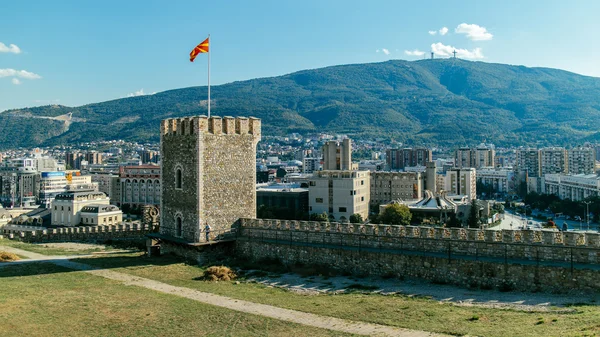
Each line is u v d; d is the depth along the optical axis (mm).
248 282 60688
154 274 63781
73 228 95625
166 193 78500
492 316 43938
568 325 39344
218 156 74375
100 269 66375
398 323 42750
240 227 76438
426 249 60125
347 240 65938
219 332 41531
